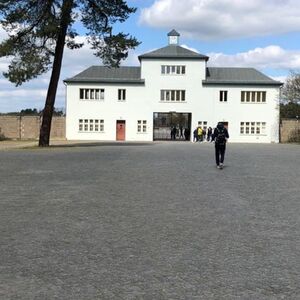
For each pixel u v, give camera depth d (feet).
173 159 90.22
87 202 40.63
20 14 122.11
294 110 250.37
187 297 18.53
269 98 234.58
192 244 26.55
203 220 33.17
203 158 93.61
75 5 125.70
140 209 37.37
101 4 129.08
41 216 34.45
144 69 233.96
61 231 29.68
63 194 45.09
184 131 255.09
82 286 19.77
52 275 21.17
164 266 22.47
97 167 72.49
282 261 23.31
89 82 233.35
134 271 21.72
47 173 63.82
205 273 21.44
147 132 234.99
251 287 19.65
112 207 38.27
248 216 34.63
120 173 63.93
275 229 30.37
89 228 30.55
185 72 234.17
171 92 234.99
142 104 234.79
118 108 234.38
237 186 51.37
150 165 76.43
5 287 19.70
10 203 40.01
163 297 18.54
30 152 111.34
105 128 234.79
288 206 38.88
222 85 234.17
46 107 135.95
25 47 125.18
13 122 235.40
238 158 95.91
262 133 235.20
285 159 94.22
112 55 131.34
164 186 51.08
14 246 26.00
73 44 132.67
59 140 215.72
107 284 20.01
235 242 27.02
